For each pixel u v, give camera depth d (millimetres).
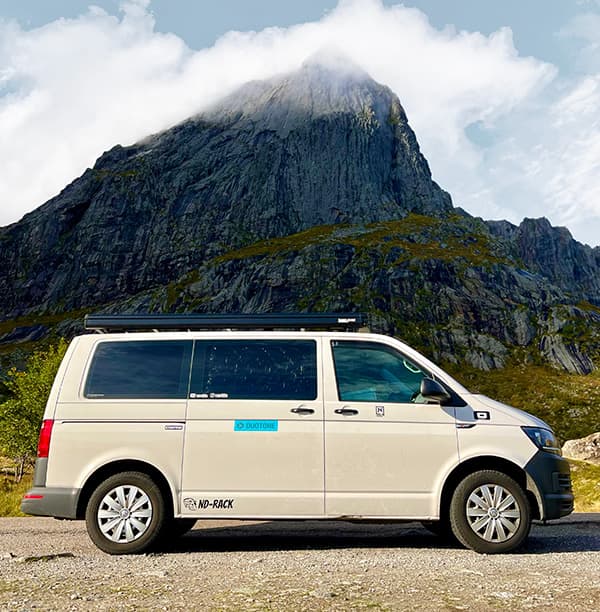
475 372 146250
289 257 184875
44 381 40219
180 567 5883
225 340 7547
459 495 6926
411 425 7082
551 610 4230
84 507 7113
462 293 172000
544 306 176875
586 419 115562
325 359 7402
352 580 5160
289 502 6922
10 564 6121
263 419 7098
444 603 4395
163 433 7109
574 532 8836
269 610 4195
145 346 7566
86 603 4422
